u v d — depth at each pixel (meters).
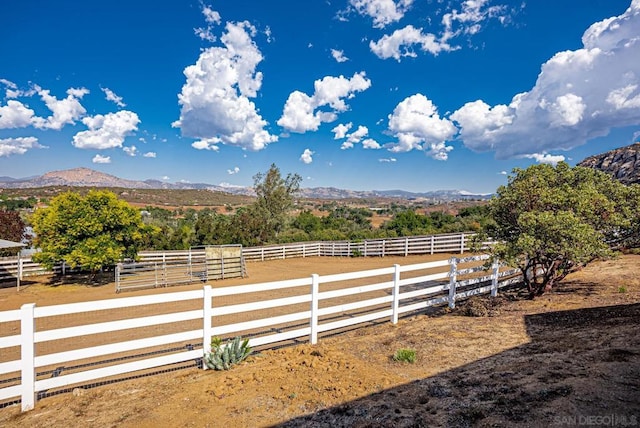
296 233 34.94
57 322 9.58
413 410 3.84
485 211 9.25
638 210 7.75
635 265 11.07
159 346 7.23
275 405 4.25
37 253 15.35
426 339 6.42
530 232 7.52
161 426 3.90
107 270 18.66
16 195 71.12
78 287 15.37
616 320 5.92
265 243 28.25
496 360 5.06
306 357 5.85
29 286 15.57
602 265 11.65
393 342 6.44
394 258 21.55
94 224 15.24
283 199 35.59
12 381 5.61
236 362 5.67
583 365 4.29
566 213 7.31
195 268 19.27
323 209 84.06
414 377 4.80
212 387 4.79
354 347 6.30
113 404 4.45
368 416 3.81
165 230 26.19
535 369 4.45
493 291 9.65
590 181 8.41
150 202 85.62
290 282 6.40
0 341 4.30
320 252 25.94
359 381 4.77
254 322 6.08
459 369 4.91
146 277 17.11
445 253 21.77
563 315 6.87
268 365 5.56
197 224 27.42
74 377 4.74
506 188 8.74
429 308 9.24
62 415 4.22
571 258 7.31
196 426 3.87
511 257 7.68
